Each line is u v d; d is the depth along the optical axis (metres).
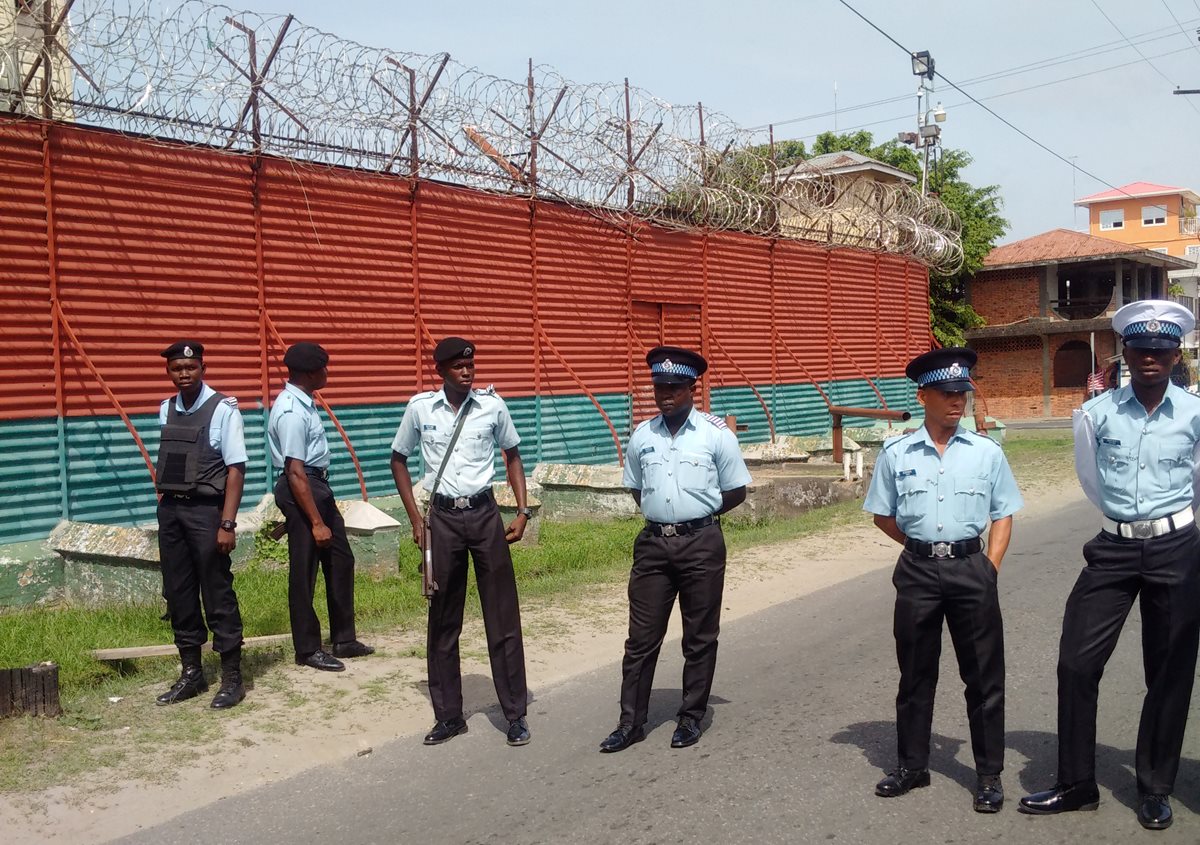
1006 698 6.40
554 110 14.26
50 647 7.26
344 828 4.85
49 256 9.55
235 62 10.69
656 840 4.55
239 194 11.06
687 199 16.91
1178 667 4.55
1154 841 4.45
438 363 5.97
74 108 9.95
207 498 6.40
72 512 9.66
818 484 14.99
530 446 14.44
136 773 5.41
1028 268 38.09
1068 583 9.76
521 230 14.27
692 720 5.81
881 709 6.31
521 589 9.83
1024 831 4.56
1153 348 4.50
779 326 19.55
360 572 9.65
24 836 4.71
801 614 9.02
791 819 4.72
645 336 16.52
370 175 12.29
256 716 6.30
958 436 4.85
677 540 5.71
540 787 5.25
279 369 11.38
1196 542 4.59
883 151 37.25
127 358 10.12
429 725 6.26
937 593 4.79
